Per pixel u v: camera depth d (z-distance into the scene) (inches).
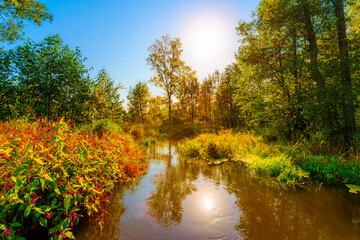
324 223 106.6
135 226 103.5
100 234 94.7
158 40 1132.5
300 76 346.6
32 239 85.5
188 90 1504.7
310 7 312.5
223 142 326.3
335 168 188.1
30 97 294.2
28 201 76.7
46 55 314.7
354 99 269.1
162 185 171.6
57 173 97.2
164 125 1091.9
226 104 932.0
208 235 95.3
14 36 404.5
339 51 294.7
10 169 83.4
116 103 396.5
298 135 332.2
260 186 167.0
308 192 151.9
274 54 409.1
